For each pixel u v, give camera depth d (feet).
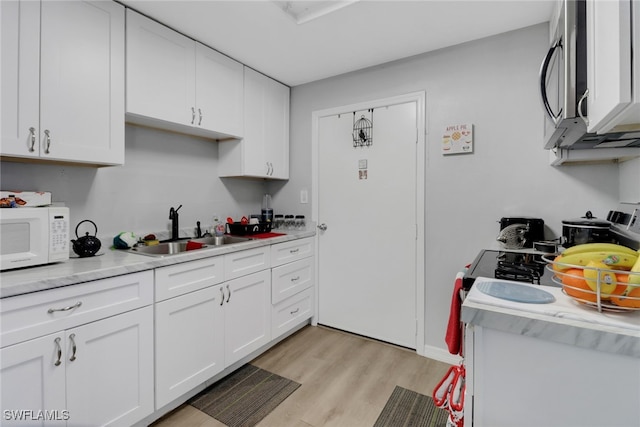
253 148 8.64
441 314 7.57
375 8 5.91
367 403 5.90
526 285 3.12
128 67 5.73
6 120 4.34
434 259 7.63
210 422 5.39
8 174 5.17
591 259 2.59
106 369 4.54
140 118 6.21
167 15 6.07
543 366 2.47
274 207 10.36
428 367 7.19
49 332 3.96
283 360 7.47
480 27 6.55
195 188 8.23
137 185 6.95
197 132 7.66
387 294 8.36
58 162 5.44
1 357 3.58
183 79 6.70
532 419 2.53
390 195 8.27
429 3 5.76
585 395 2.35
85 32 5.13
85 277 4.27
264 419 5.48
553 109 4.08
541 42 6.40
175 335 5.50
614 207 5.72
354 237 8.86
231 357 6.63
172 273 5.44
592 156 4.91
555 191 6.26
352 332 8.93
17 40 4.42
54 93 4.79
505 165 6.75
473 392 2.73
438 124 7.52
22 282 3.75
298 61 8.12
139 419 4.95
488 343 2.66
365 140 8.60
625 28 2.06
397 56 7.86
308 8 6.12
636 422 2.21
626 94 2.07
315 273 9.53
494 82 6.86
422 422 5.41
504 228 5.99
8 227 4.24
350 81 8.82
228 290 6.56
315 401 5.96
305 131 9.70
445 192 7.46
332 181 9.21
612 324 2.23
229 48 7.41
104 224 6.40
